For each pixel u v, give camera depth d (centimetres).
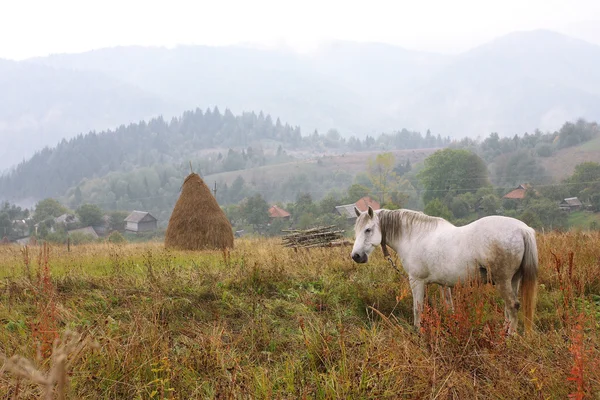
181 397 437
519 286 613
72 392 399
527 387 404
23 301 736
